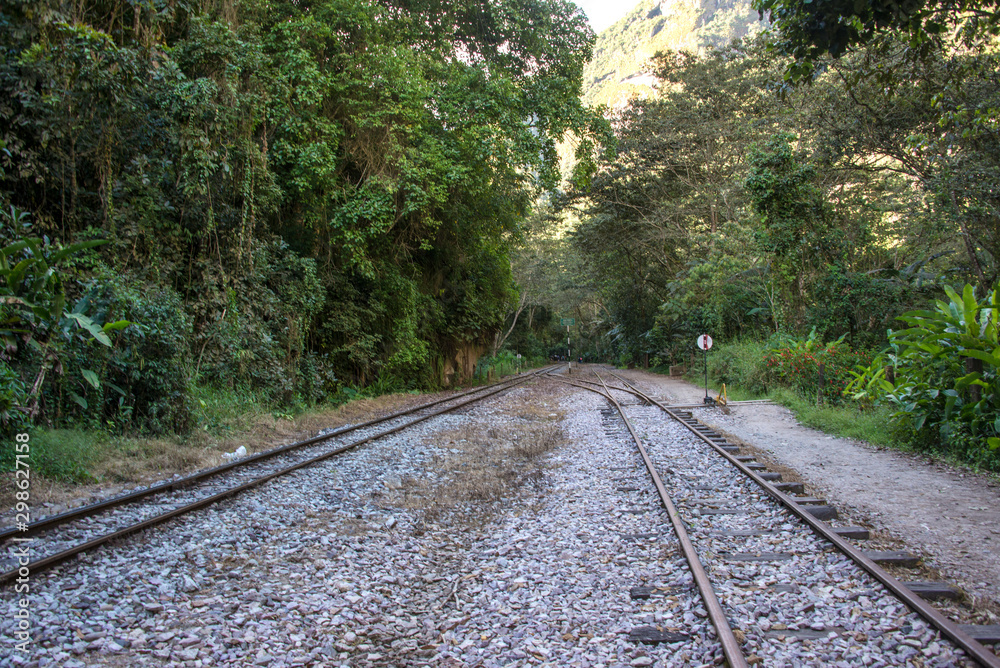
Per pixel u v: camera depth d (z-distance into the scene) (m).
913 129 19.27
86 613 4.00
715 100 29.86
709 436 11.46
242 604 4.27
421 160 17.36
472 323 25.88
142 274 11.12
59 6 9.54
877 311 21.02
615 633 3.85
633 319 48.97
